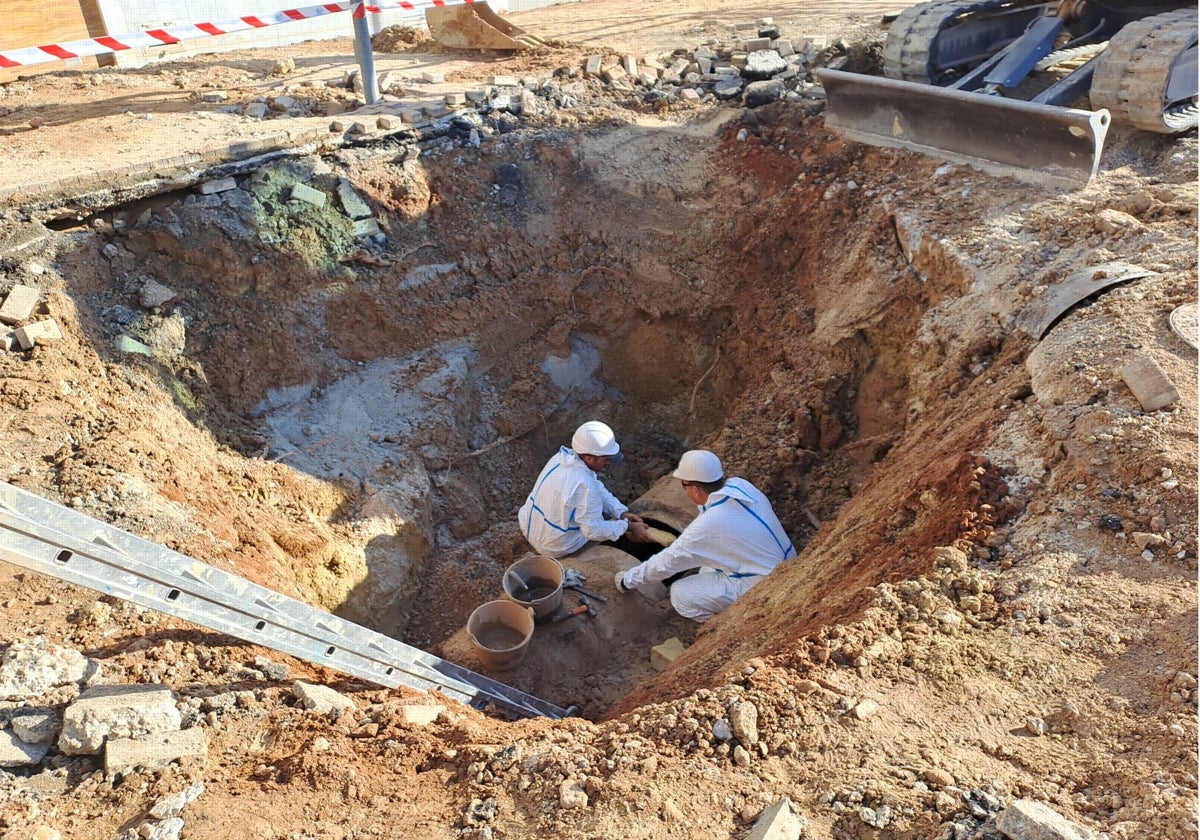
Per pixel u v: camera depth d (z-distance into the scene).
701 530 4.78
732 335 6.70
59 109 6.94
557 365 6.79
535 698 4.27
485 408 6.56
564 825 2.72
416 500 5.74
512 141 6.98
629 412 7.06
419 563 5.62
